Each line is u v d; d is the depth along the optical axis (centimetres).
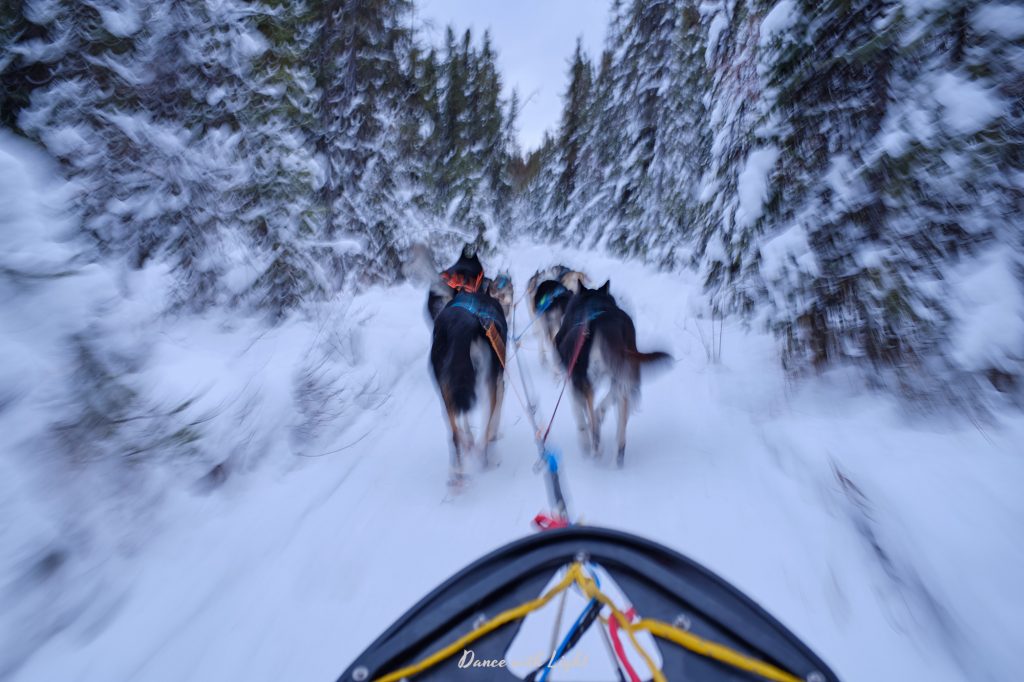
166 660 279
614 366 496
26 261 406
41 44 625
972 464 373
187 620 309
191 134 795
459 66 2430
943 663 257
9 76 612
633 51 2220
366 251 1387
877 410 490
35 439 355
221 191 820
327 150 1218
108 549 353
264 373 630
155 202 710
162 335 593
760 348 737
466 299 524
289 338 792
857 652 267
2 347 368
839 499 385
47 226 440
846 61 563
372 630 300
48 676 266
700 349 806
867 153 545
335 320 906
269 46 945
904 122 506
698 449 519
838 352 566
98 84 670
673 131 1730
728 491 434
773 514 394
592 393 521
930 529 319
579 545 197
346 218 1311
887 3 543
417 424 643
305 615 312
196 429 467
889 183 507
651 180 1884
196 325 736
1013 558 286
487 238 2253
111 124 667
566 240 2794
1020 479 346
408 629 181
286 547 381
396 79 1559
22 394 362
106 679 266
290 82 982
